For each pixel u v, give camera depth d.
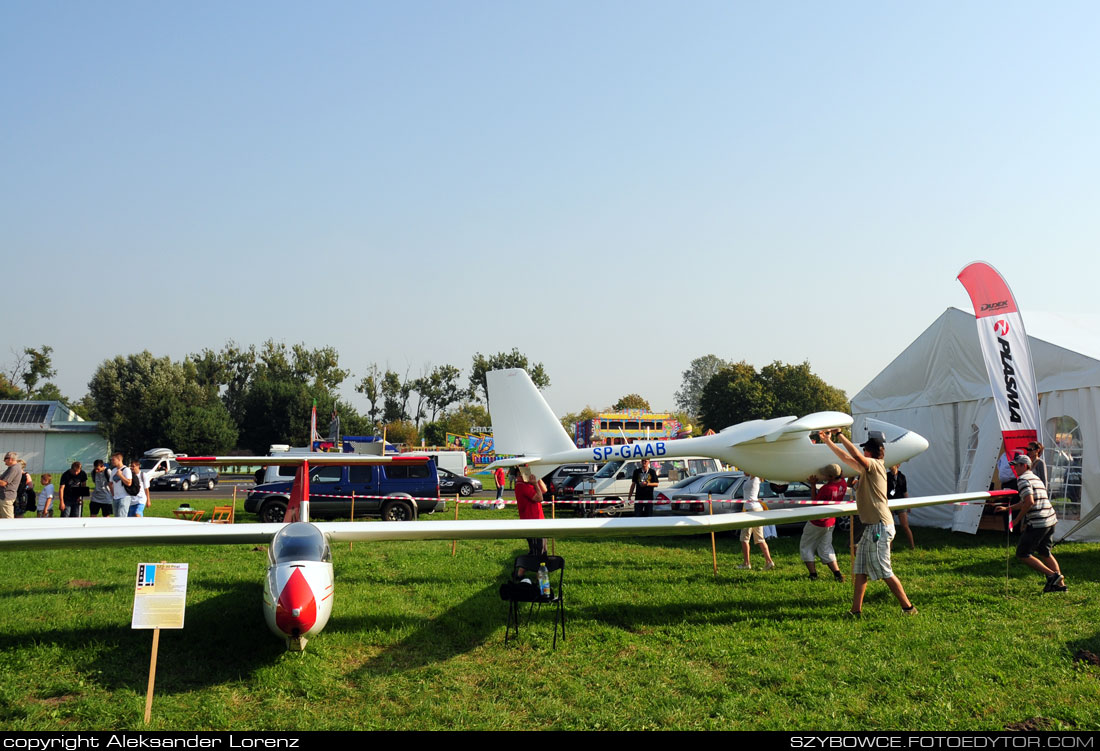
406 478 17.55
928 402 16.22
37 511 14.71
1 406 54.22
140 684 5.61
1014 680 5.39
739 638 6.67
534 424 12.06
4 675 5.74
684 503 13.62
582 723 4.84
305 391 62.59
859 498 7.62
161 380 61.94
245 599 8.16
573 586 9.02
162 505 21.48
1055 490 12.70
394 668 6.00
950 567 9.98
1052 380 13.03
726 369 58.59
